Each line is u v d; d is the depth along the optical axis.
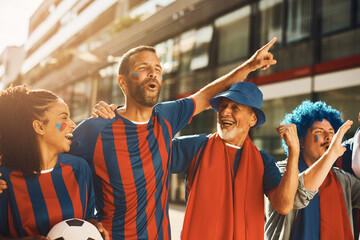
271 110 9.82
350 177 2.82
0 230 2.01
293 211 2.66
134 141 2.36
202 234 2.47
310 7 9.21
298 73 9.23
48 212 2.04
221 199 2.53
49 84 29.05
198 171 2.59
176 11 14.27
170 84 13.99
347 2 8.42
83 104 21.48
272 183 2.51
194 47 13.01
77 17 30.66
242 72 2.75
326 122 2.83
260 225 2.53
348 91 8.13
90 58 19.72
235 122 2.57
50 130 2.08
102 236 2.14
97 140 2.31
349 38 8.30
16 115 2.02
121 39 18.34
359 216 2.94
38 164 2.05
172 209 11.63
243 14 11.07
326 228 2.65
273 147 9.59
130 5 21.64
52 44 36.19
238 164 2.61
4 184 1.96
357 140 2.82
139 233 2.32
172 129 2.57
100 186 2.34
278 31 9.93
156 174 2.40
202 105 2.76
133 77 2.38
